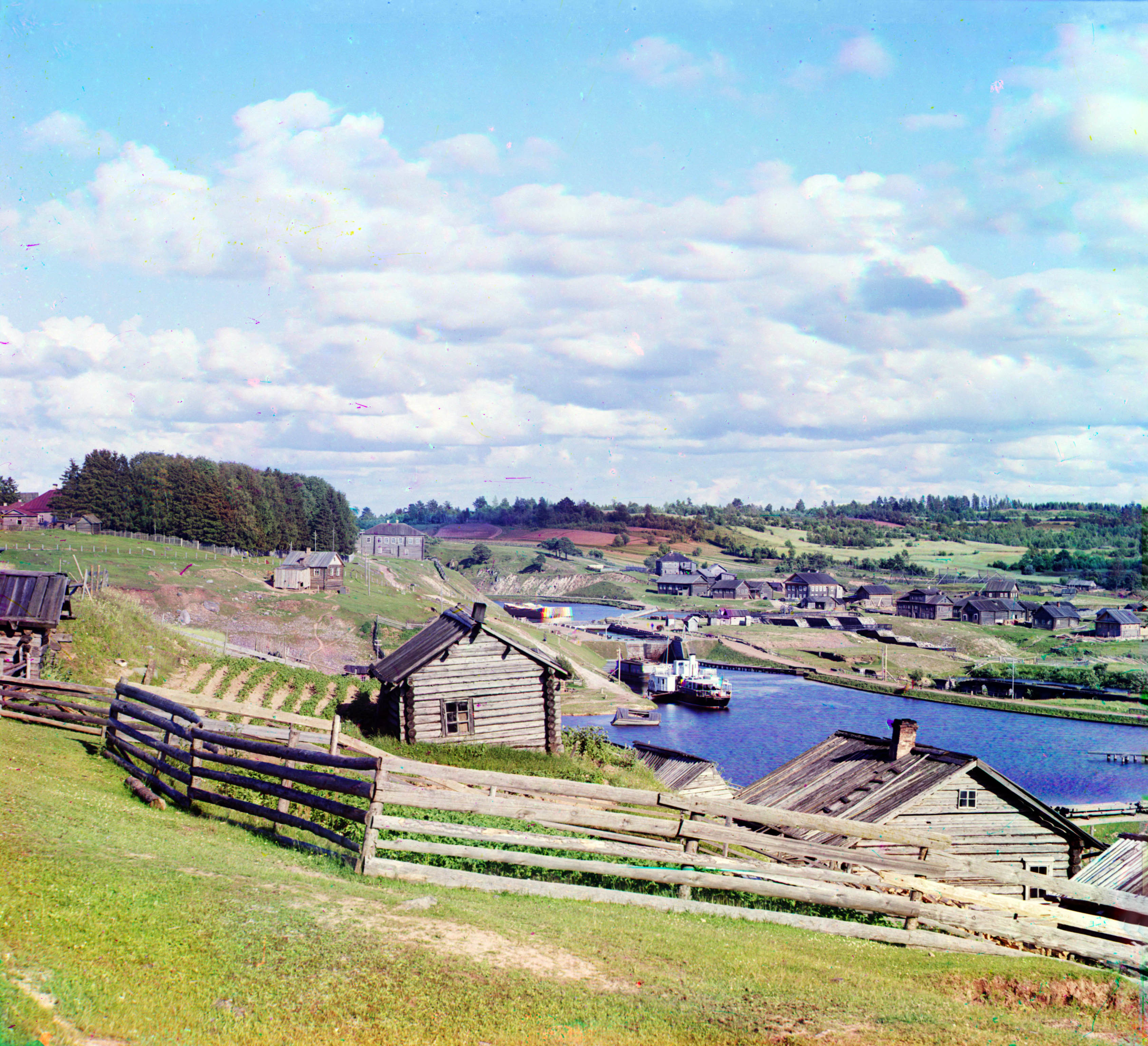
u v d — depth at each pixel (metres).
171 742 17.91
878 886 13.88
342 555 170.38
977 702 105.25
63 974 7.49
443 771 13.25
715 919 12.45
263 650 80.12
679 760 43.62
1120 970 11.03
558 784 13.18
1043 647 143.88
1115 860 17.80
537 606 189.75
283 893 10.44
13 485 163.25
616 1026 8.30
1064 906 17.12
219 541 139.62
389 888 11.57
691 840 13.38
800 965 10.55
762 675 134.75
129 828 12.35
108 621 38.38
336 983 8.36
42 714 21.27
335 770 18.30
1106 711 97.44
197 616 88.38
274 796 16.83
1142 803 51.62
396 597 123.50
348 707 38.53
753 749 79.12
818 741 82.88
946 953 11.96
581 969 9.55
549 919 11.12
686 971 9.91
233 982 8.09
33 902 8.70
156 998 7.54
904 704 106.75
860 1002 9.52
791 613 197.50
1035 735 86.81
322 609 99.06
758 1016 8.86
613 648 145.00
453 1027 7.92
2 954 7.58
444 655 34.38
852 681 122.44
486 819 17.92
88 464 136.62
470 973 8.95
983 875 13.41
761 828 27.17
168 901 9.48
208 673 40.41
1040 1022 9.49
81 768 16.86
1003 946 13.08
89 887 9.38
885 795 27.02
